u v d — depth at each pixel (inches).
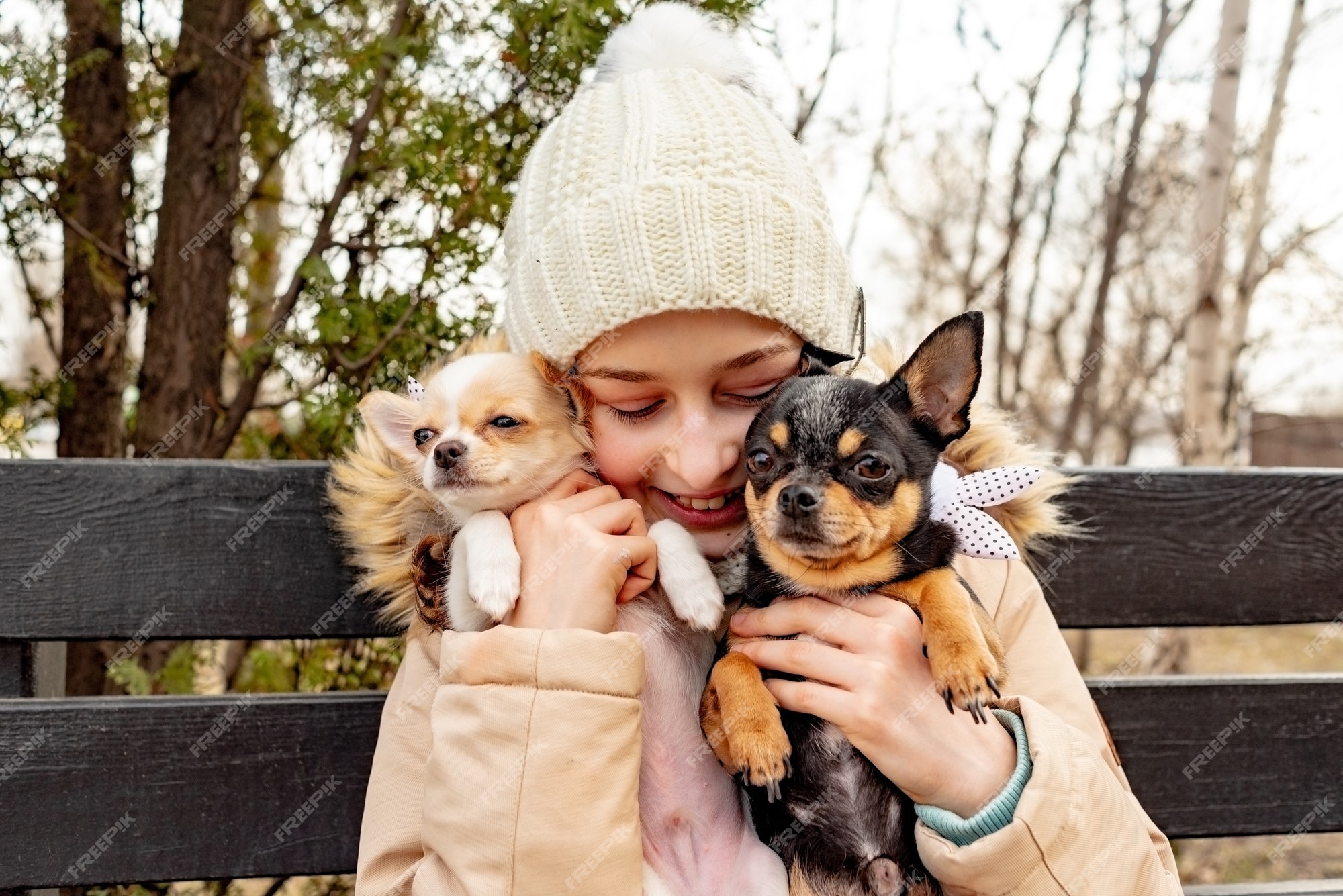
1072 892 57.6
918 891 66.6
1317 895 89.4
